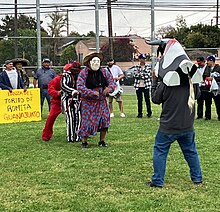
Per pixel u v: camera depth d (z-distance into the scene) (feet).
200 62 46.65
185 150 22.44
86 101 31.32
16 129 42.11
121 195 20.84
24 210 18.98
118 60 99.91
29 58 83.71
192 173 22.61
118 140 34.86
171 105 21.44
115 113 54.90
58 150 31.30
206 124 44.01
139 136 36.70
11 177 24.17
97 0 72.02
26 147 32.58
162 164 21.97
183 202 19.77
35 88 50.42
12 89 48.06
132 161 27.50
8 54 83.41
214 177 23.73
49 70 51.34
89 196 20.74
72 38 76.07
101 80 30.96
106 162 27.35
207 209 18.92
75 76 34.09
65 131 40.01
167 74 21.11
